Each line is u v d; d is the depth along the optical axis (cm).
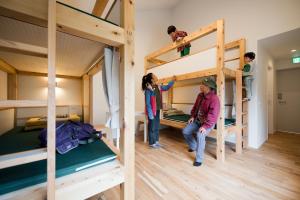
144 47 428
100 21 97
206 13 368
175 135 392
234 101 284
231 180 173
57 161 105
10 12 71
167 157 243
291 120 431
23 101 73
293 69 428
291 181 171
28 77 252
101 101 316
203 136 211
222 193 150
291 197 144
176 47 289
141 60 423
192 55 254
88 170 102
